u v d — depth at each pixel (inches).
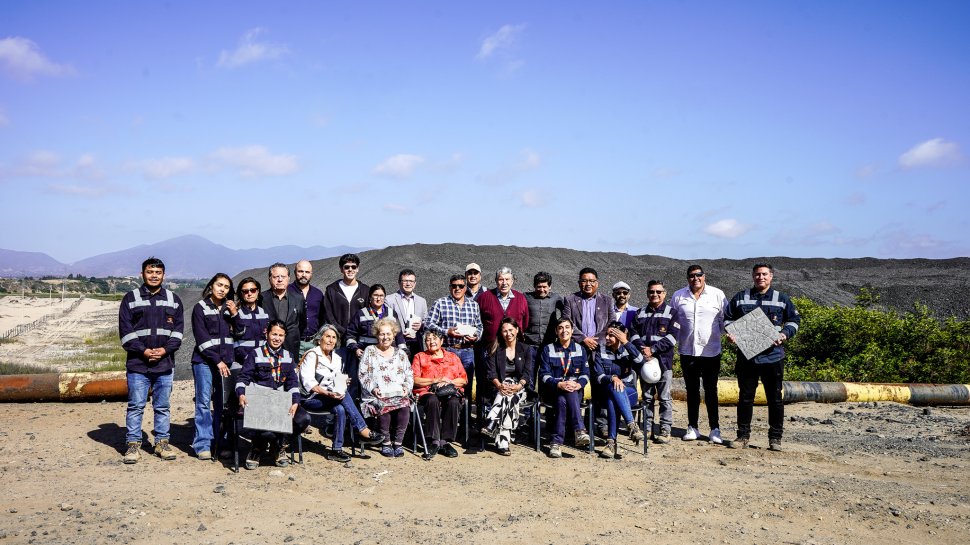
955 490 279.7
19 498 245.9
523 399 336.2
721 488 276.8
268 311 321.1
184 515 232.4
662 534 224.5
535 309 364.2
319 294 361.7
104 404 432.1
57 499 245.4
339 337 354.3
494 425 329.4
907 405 492.7
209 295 305.1
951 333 573.3
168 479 274.7
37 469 285.6
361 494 263.3
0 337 1726.1
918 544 221.0
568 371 337.1
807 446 357.7
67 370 1026.1
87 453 313.1
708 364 360.5
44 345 1487.5
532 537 219.5
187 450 324.8
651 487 277.3
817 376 552.4
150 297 301.0
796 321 347.6
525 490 271.4
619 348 346.9
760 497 265.0
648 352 352.2
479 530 224.7
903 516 245.1
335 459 314.7
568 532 224.7
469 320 355.9
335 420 321.1
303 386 310.7
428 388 332.2
